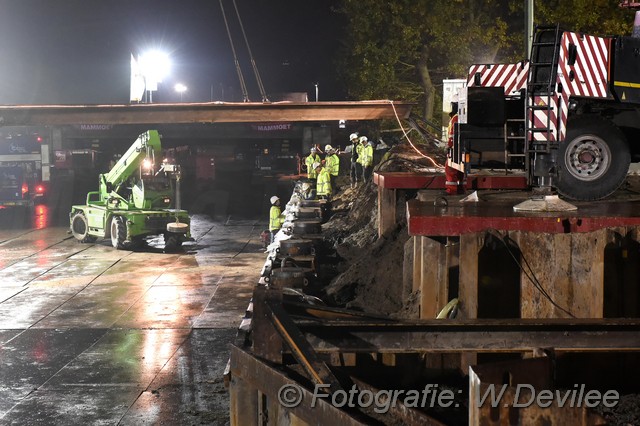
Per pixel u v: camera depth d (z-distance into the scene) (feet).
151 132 81.82
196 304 54.90
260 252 77.77
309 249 53.26
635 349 17.28
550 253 25.84
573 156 31.89
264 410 18.42
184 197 127.24
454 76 100.27
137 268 69.72
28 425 32.24
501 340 17.48
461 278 26.43
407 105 63.10
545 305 25.79
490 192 37.88
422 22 93.40
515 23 98.37
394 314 36.40
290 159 152.25
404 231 43.06
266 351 17.51
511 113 33.09
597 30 84.79
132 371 39.45
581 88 30.66
